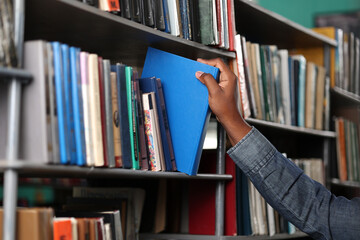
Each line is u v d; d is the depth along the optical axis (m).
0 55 1.01
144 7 1.47
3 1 1.03
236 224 1.86
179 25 1.59
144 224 1.93
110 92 1.29
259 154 1.42
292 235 2.21
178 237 1.86
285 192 1.39
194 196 1.91
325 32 2.75
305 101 2.45
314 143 2.71
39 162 1.06
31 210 1.06
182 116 1.56
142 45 1.62
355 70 2.97
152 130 1.46
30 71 1.08
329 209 1.37
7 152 1.02
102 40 1.55
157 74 1.64
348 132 2.96
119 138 1.32
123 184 2.02
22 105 1.09
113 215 1.38
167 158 1.52
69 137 1.14
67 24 1.36
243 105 1.81
